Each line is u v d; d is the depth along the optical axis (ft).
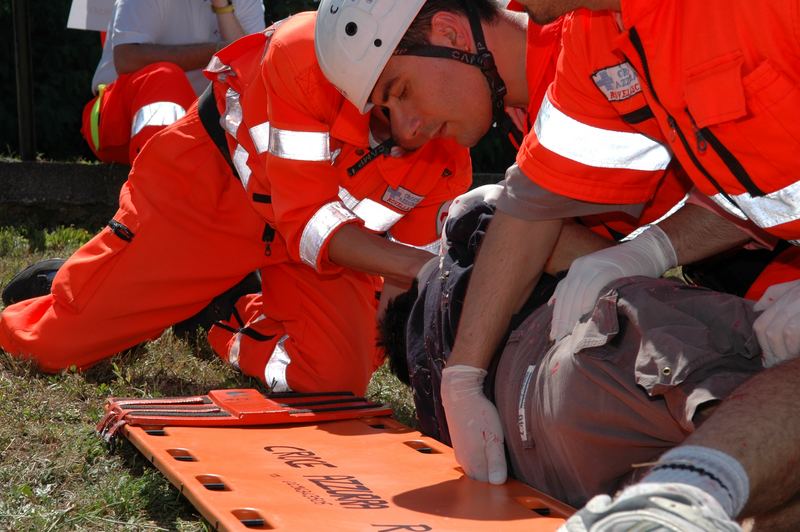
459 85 9.76
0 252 20.56
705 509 5.00
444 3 9.64
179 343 14.42
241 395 11.14
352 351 12.54
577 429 7.66
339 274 12.71
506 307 8.86
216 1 22.24
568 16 8.50
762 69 6.87
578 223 10.16
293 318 12.61
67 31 37.01
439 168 12.47
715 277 10.68
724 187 7.67
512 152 35.73
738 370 6.84
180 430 9.90
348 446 9.70
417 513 7.66
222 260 13.01
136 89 21.56
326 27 9.95
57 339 12.80
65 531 8.14
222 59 12.75
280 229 11.59
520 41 9.77
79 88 37.22
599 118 8.42
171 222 12.98
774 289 7.12
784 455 5.76
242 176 12.42
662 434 7.25
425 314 9.77
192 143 12.98
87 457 9.82
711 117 7.05
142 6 21.91
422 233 13.10
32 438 10.23
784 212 7.47
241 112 12.52
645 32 7.29
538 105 9.66
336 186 11.40
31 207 25.21
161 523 8.40
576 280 8.25
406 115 10.01
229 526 7.16
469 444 8.66
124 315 12.95
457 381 8.80
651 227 9.09
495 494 8.23
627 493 5.26
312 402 11.07
